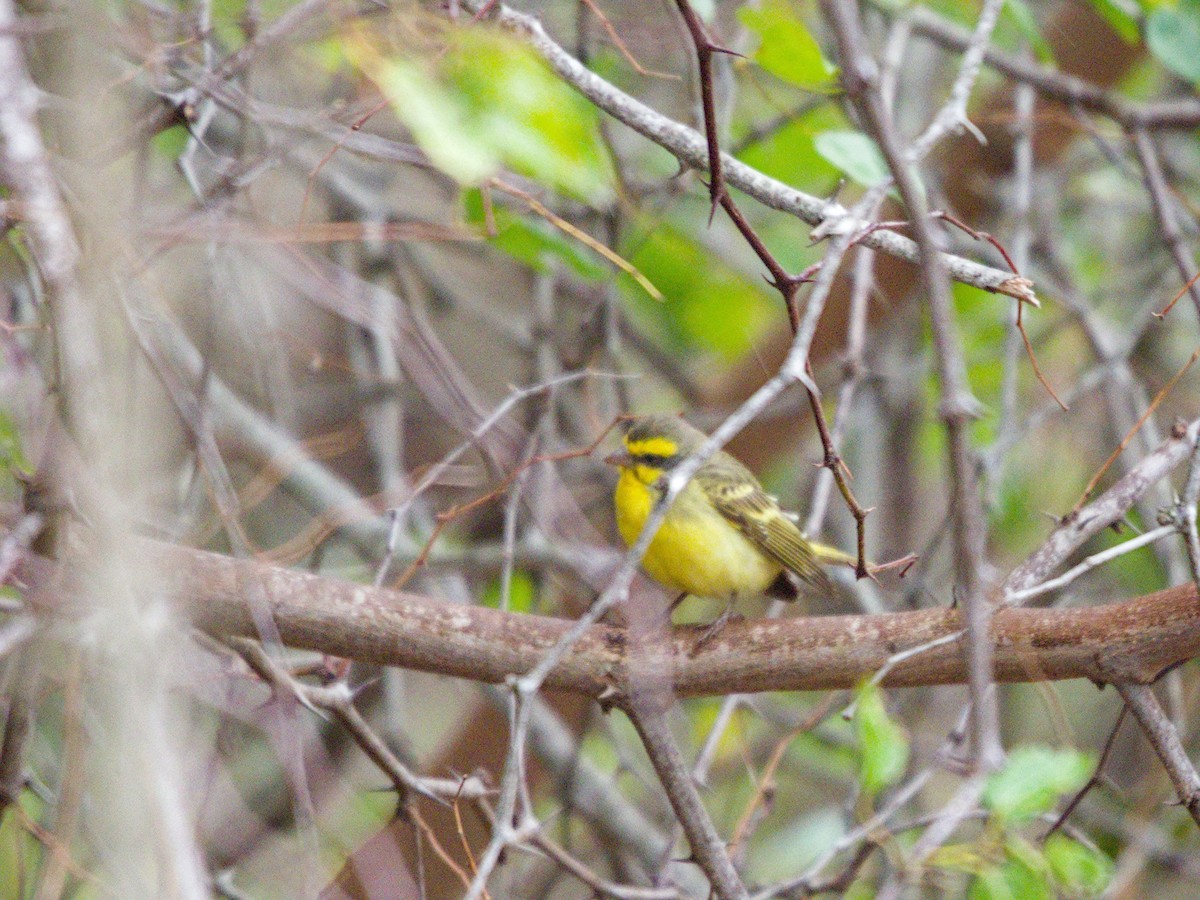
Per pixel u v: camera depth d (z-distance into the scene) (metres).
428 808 12.82
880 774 7.65
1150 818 13.38
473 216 9.60
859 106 6.27
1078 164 17.84
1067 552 8.48
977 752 6.05
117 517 5.41
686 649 8.60
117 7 7.81
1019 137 13.87
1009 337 13.28
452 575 13.24
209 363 8.37
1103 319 16.81
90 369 5.60
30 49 7.05
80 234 6.54
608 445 15.09
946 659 8.23
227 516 8.18
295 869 10.91
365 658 8.30
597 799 13.50
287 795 12.34
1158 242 17.17
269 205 11.74
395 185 15.21
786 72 9.48
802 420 16.31
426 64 6.35
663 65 14.61
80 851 8.73
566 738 13.59
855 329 11.67
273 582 8.09
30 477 6.54
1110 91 16.38
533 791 14.73
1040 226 16.09
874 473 15.39
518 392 10.05
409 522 14.23
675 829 10.37
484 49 6.52
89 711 7.30
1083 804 12.30
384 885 9.54
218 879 10.09
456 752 13.77
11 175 5.78
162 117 7.63
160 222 7.58
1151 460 8.66
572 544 10.73
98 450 5.56
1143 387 14.82
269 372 12.90
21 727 7.53
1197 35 12.02
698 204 15.48
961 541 5.99
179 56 7.92
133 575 5.45
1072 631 8.01
